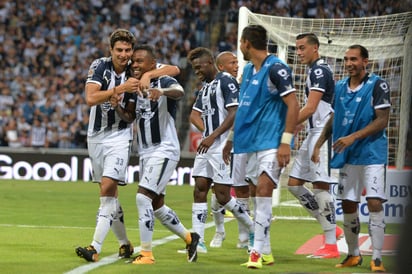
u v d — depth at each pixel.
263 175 14.66
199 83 51.94
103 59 15.67
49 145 48.00
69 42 56.81
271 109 14.65
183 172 41.69
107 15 59.16
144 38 58.09
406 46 24.73
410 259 6.61
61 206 28.97
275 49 28.83
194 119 18.42
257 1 58.16
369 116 14.90
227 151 16.59
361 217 23.03
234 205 17.55
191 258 15.92
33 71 54.25
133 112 15.57
